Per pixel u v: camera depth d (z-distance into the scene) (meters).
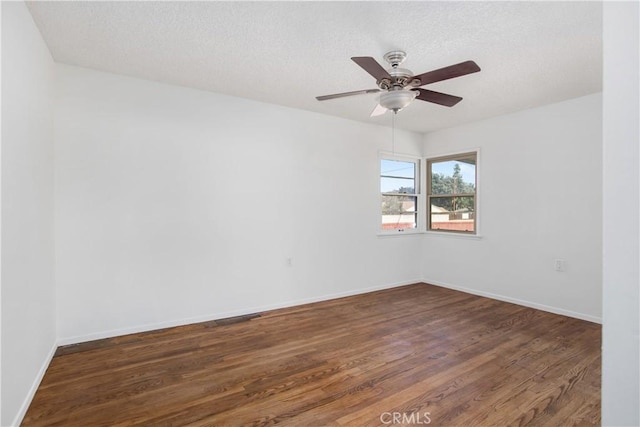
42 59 2.25
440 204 4.89
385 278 4.68
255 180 3.58
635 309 0.74
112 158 2.84
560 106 3.51
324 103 3.66
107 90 2.82
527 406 1.88
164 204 3.08
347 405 1.89
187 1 1.85
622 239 0.76
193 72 2.84
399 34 2.19
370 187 4.52
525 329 3.07
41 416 1.78
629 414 0.76
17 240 1.74
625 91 0.76
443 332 3.00
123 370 2.29
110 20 2.05
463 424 1.73
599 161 3.24
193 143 3.22
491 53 2.45
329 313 3.57
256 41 2.30
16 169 1.74
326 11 1.94
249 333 2.98
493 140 4.13
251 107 3.55
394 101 2.22
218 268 3.37
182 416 1.79
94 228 2.77
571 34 2.18
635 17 0.75
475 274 4.36
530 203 3.77
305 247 3.95
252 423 1.73
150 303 3.02
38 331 2.11
